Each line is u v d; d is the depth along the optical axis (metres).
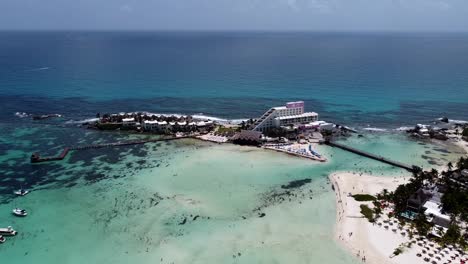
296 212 124.25
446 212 121.38
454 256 100.88
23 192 134.75
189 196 134.50
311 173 156.25
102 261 99.62
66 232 112.44
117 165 162.88
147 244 106.75
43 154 173.38
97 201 130.62
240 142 192.88
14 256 101.44
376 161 171.38
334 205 128.75
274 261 99.44
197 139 199.62
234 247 105.38
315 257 101.19
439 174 153.75
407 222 117.88
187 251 103.56
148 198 132.75
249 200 132.12
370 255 102.00
